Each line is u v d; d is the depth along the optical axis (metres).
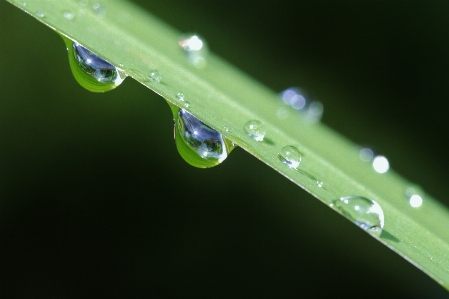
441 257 0.11
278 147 0.12
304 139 0.12
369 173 0.12
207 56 0.12
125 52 0.12
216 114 0.12
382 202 0.12
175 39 0.12
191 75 0.12
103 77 0.12
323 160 0.12
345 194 0.12
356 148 0.12
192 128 0.12
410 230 0.12
